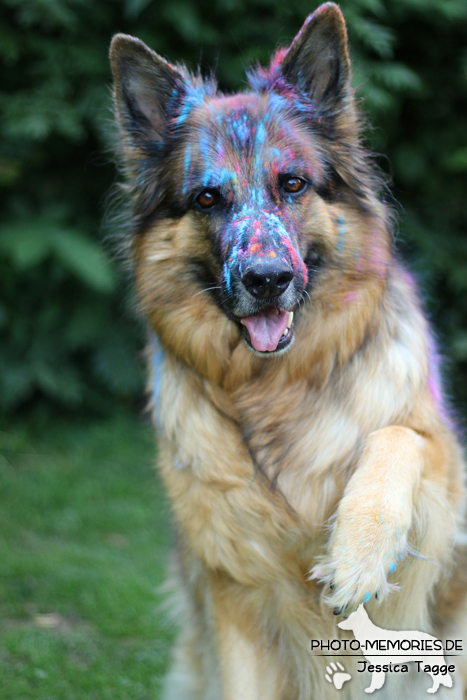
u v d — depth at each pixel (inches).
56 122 257.8
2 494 240.5
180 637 146.1
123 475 257.9
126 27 266.1
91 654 159.3
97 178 288.4
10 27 265.0
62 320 286.8
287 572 120.5
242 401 123.3
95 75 266.1
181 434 125.0
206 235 125.4
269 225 116.7
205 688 136.7
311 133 126.6
